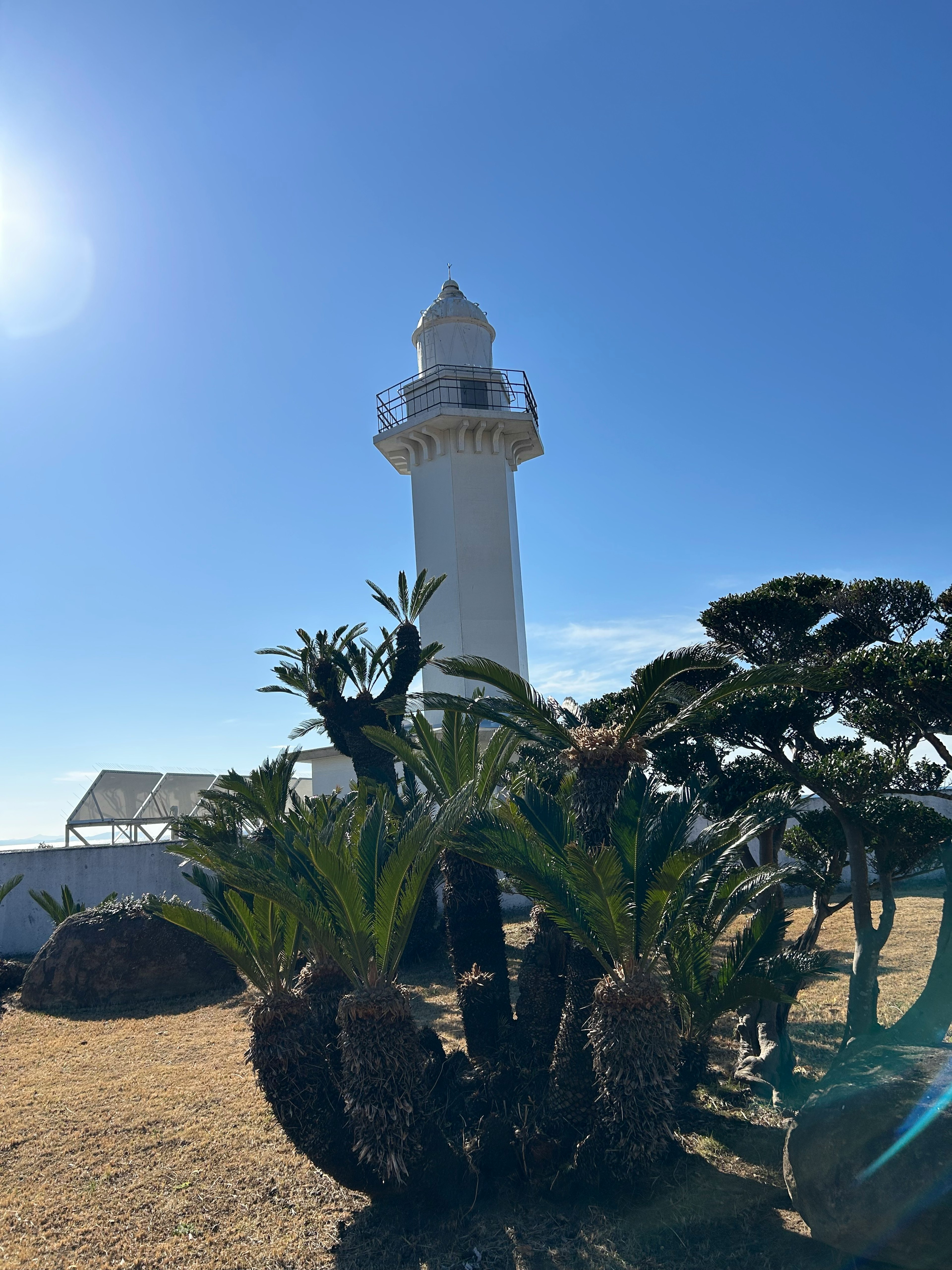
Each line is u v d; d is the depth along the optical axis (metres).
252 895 8.77
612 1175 6.44
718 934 8.40
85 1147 8.26
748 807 7.81
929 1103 5.52
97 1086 10.12
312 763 27.00
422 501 25.89
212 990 14.84
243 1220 6.70
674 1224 6.18
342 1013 6.39
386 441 26.22
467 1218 6.52
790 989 8.64
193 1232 6.55
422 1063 6.57
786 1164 6.07
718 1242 5.96
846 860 9.99
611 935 6.27
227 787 12.88
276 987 7.03
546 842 6.98
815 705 9.33
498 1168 6.87
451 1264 5.95
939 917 17.12
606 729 7.37
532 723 7.62
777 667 6.98
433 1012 12.66
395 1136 6.18
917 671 7.45
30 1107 9.52
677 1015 8.36
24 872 19.02
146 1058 11.25
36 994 14.52
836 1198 5.50
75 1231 6.66
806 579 10.23
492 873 9.31
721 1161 7.17
